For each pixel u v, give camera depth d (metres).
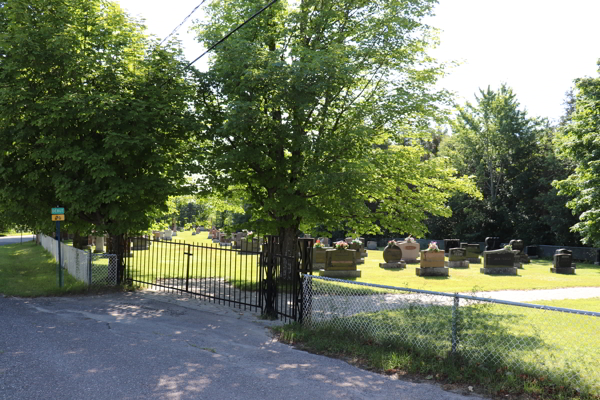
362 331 8.36
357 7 16.45
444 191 18.92
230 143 15.65
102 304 12.32
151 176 14.15
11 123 13.82
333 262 19.17
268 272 10.84
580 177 21.55
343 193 14.52
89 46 14.55
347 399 5.63
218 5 17.28
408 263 27.70
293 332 8.87
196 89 15.48
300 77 13.43
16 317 10.30
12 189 13.88
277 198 15.57
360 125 14.60
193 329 9.51
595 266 30.06
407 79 16.53
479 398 5.70
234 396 5.68
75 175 14.00
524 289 16.52
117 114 13.51
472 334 7.42
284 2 16.75
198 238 55.38
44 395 5.58
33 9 14.01
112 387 5.91
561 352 7.07
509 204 46.38
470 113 47.19
